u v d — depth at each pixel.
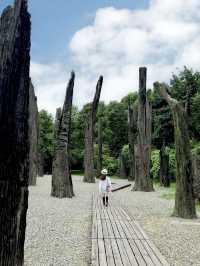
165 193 22.47
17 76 3.14
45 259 6.84
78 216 11.98
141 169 24.19
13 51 3.13
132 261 6.22
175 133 12.63
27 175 3.21
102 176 14.21
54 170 17.98
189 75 39.25
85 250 7.56
